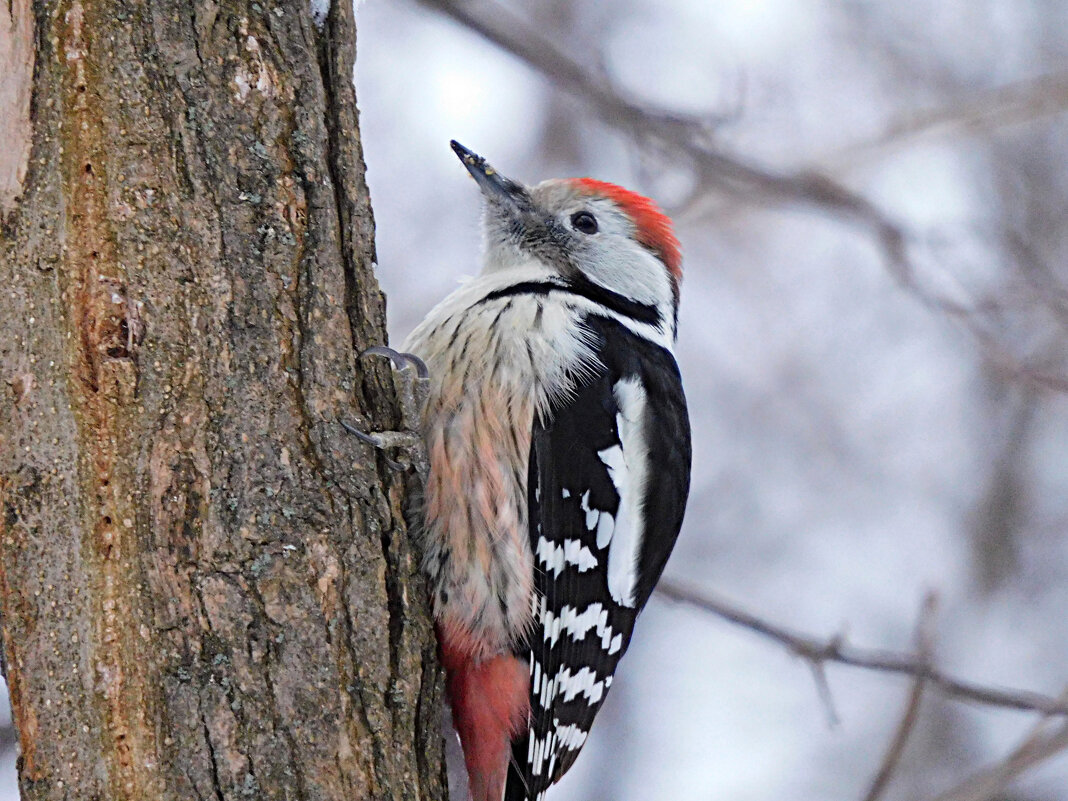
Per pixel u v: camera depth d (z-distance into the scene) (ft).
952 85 47.75
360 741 18.42
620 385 26.22
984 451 49.34
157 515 17.56
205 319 18.16
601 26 44.96
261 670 17.80
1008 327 45.83
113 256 17.67
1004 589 47.50
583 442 24.68
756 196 38.42
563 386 24.53
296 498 18.56
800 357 49.37
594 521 24.98
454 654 23.09
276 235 18.89
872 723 43.42
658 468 26.99
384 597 19.27
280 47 19.27
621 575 26.04
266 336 18.63
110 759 17.01
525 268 28.94
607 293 29.01
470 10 36.47
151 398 17.70
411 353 24.16
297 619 18.19
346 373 19.53
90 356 17.51
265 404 18.49
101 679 17.12
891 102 47.03
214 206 18.42
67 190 17.61
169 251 18.01
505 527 23.25
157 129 18.10
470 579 22.91
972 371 49.34
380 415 20.27
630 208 30.50
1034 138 49.03
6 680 17.57
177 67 18.33
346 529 18.95
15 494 17.47
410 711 19.34
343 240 19.81
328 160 19.74
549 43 38.17
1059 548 48.32
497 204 30.25
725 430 48.52
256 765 17.51
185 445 17.83
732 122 37.65
